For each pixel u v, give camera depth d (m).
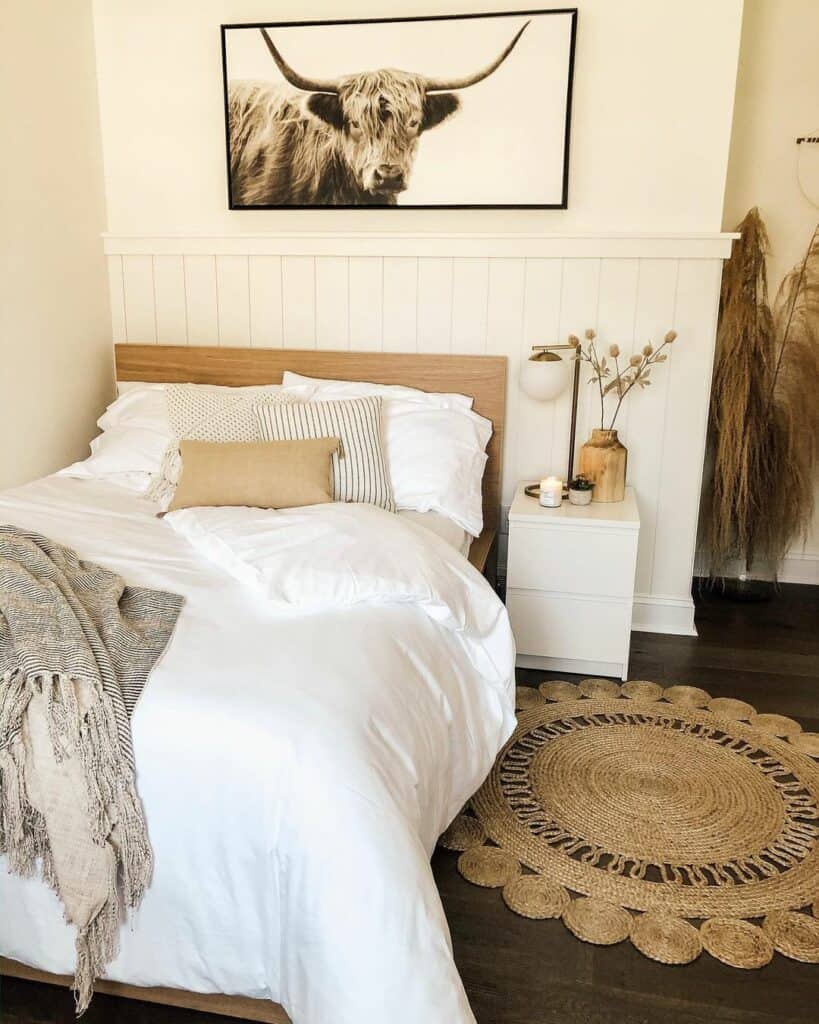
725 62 3.08
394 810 1.58
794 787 2.48
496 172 3.27
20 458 3.23
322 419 2.94
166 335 3.67
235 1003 1.73
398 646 1.99
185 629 1.92
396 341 3.48
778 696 3.00
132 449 3.16
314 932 1.49
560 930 1.96
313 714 1.64
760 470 3.73
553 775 2.52
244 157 3.43
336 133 3.35
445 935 1.51
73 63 3.36
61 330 3.40
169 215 3.58
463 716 2.17
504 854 2.20
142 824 1.60
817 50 3.61
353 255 3.42
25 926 1.68
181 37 3.41
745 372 3.58
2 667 1.69
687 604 3.48
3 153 3.05
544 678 3.11
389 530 2.35
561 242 3.26
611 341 3.33
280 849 1.54
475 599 2.35
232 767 1.58
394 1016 1.42
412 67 3.24
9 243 3.11
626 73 3.14
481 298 3.38
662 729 2.77
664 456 3.38
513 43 3.15
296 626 1.96
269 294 3.54
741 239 3.58
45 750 1.62
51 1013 1.75
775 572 3.91
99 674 1.67
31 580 1.95
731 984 1.82
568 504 3.17
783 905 2.04
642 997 1.79
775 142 3.71
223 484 2.70
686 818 2.34
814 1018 1.74
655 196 3.21
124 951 1.65
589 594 3.05
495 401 3.37
